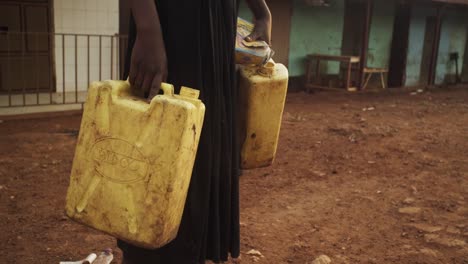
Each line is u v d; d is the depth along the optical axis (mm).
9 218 4332
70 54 10008
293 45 15047
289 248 4012
